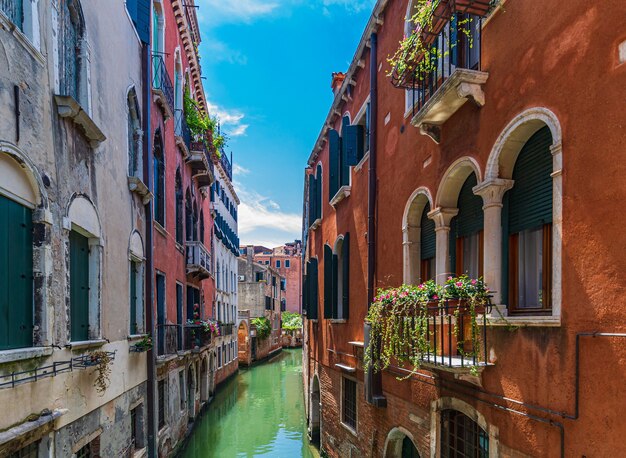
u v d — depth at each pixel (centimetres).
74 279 612
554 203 407
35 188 485
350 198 1075
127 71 854
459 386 563
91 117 647
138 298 923
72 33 614
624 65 340
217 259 2478
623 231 338
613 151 348
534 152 467
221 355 2458
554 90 413
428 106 580
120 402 763
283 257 7094
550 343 407
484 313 474
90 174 644
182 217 1407
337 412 1117
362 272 956
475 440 559
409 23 734
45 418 461
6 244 443
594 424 357
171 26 1289
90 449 644
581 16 382
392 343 634
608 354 346
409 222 733
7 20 419
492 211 504
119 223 781
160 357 1016
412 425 696
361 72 1027
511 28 478
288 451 1378
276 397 2223
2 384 401
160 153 1128
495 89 504
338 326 1124
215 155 1830
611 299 346
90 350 628
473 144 546
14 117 438
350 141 1034
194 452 1343
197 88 1833
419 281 727
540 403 419
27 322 477
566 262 392
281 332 5334
